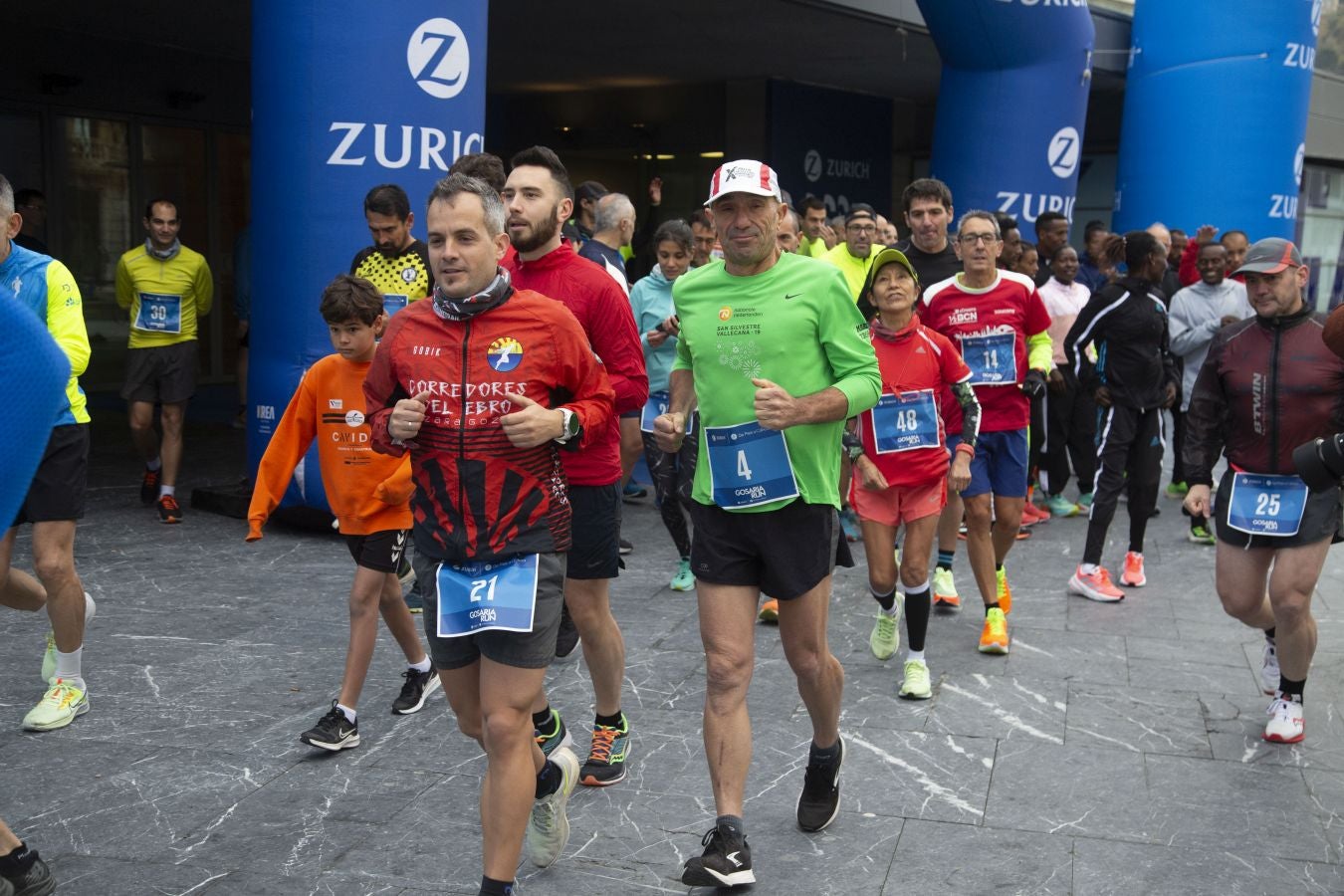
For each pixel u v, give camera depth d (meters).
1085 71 11.27
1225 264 9.11
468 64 7.60
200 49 14.55
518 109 19.38
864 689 5.23
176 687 5.06
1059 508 9.04
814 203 9.16
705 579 3.57
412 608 6.18
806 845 3.79
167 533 7.71
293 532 7.80
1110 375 6.84
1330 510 4.50
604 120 18.73
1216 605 6.68
